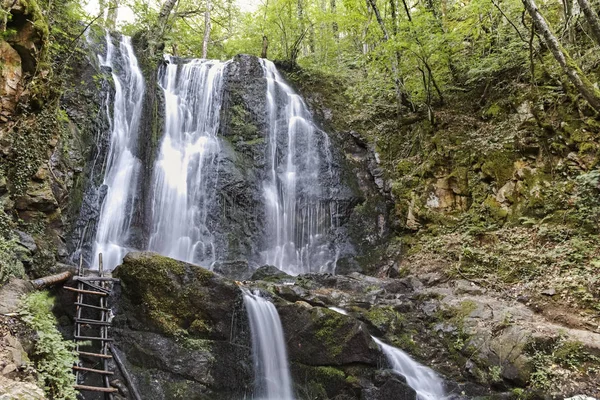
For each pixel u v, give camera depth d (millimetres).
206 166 12828
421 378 7293
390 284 9516
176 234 11648
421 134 13117
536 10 8609
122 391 5945
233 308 7156
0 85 7227
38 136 8070
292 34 18656
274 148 14227
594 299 7641
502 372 6945
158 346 6648
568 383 6445
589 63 10273
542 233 9258
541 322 7633
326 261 12578
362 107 15398
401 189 12500
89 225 9805
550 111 10445
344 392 6867
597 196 8867
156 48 14047
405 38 11797
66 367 4902
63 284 6680
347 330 7227
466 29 12406
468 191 11352
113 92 11625
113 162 11086
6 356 4160
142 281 7004
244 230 12328
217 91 14508
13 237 6547
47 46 8234
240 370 6926
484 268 9562
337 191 13594
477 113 12500
